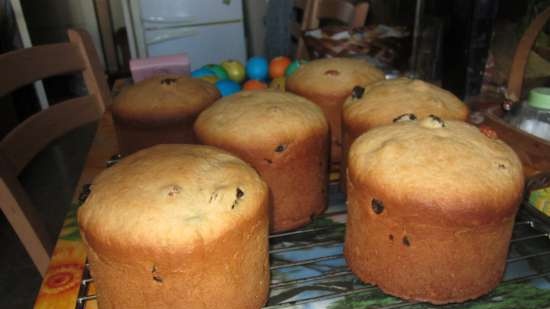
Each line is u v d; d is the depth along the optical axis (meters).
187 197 0.31
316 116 0.45
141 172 0.32
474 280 0.34
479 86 0.65
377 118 0.43
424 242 0.33
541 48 0.60
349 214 0.38
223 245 0.30
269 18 1.24
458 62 0.67
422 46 0.75
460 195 0.31
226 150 0.42
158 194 0.30
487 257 0.33
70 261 0.39
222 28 1.56
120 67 1.98
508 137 0.48
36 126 0.56
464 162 0.33
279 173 0.42
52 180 1.20
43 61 0.59
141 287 0.31
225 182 0.32
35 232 0.44
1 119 1.21
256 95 0.47
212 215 0.30
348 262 0.38
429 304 0.35
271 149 0.41
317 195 0.45
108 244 0.30
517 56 0.54
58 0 1.85
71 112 0.65
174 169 0.32
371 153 0.36
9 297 0.84
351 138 0.46
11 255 0.94
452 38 0.67
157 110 0.51
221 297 0.32
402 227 0.33
